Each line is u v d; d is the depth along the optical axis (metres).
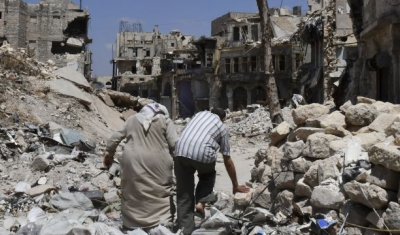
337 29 33.97
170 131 6.14
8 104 14.71
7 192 8.55
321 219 5.62
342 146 6.42
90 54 65.38
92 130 16.88
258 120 29.22
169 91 70.31
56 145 12.64
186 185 5.84
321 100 35.81
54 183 9.40
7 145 11.52
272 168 7.47
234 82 61.75
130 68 81.56
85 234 5.30
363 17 17.31
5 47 18.91
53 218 6.07
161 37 84.94
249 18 64.44
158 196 6.03
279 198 6.97
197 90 65.81
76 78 20.52
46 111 15.83
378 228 5.04
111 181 9.80
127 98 23.81
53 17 59.00
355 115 7.03
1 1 56.44
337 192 5.76
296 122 7.92
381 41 15.27
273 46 57.53
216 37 64.62
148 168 5.99
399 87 13.55
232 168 5.99
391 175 5.05
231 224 5.93
